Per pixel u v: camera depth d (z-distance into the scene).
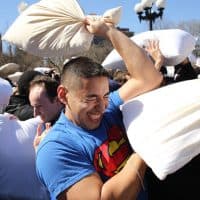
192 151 1.73
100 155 1.95
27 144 2.58
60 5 2.20
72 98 1.93
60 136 1.94
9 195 2.51
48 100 2.62
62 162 1.87
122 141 2.06
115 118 2.16
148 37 3.23
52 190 1.87
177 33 3.26
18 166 2.52
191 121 1.76
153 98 2.00
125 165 1.87
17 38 2.25
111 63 3.50
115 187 1.78
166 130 1.77
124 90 2.22
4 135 2.55
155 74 2.20
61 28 2.20
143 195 2.00
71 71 1.92
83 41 2.19
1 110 2.99
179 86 2.00
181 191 2.01
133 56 2.18
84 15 2.20
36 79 2.72
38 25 2.21
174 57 3.12
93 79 1.88
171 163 1.69
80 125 1.98
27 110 3.75
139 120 1.92
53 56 2.29
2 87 2.95
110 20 2.19
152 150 1.75
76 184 1.82
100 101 1.91
